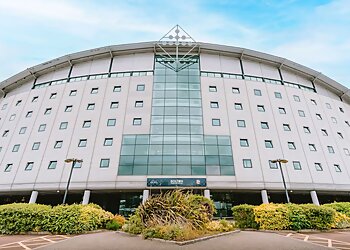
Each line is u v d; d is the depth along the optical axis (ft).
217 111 81.30
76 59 97.14
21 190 69.15
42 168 71.82
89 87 87.51
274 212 38.91
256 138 77.66
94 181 67.56
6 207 36.40
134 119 78.74
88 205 42.11
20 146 78.02
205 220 33.55
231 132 77.51
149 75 88.63
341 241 27.78
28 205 38.14
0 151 78.79
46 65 97.81
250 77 93.76
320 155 79.56
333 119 91.76
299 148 78.79
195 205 34.60
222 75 91.76
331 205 50.49
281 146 77.66
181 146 73.00
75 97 85.81
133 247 22.38
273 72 98.17
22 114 86.79
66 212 36.63
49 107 85.46
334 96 105.40
